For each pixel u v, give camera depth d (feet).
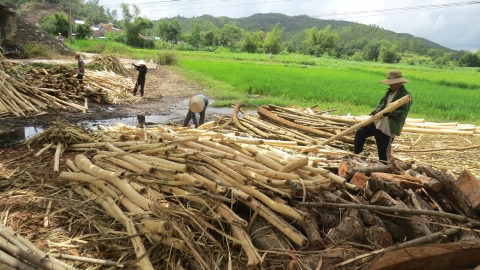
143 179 12.80
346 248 9.81
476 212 11.50
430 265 8.95
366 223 10.96
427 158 22.43
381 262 8.80
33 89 35.17
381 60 291.99
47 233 11.34
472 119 38.50
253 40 276.62
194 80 65.21
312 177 12.53
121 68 69.87
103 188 13.03
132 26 215.72
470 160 22.00
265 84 57.00
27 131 26.43
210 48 248.52
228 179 12.15
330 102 46.68
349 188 12.48
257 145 15.83
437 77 105.70
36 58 81.10
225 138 15.87
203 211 11.37
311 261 9.34
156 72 76.13
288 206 10.66
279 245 10.11
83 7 382.42
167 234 9.77
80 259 9.14
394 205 10.91
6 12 57.47
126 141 17.69
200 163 12.92
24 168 16.96
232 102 43.11
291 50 337.52
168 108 39.93
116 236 11.08
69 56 92.53
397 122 17.94
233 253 10.43
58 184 14.82
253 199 11.25
